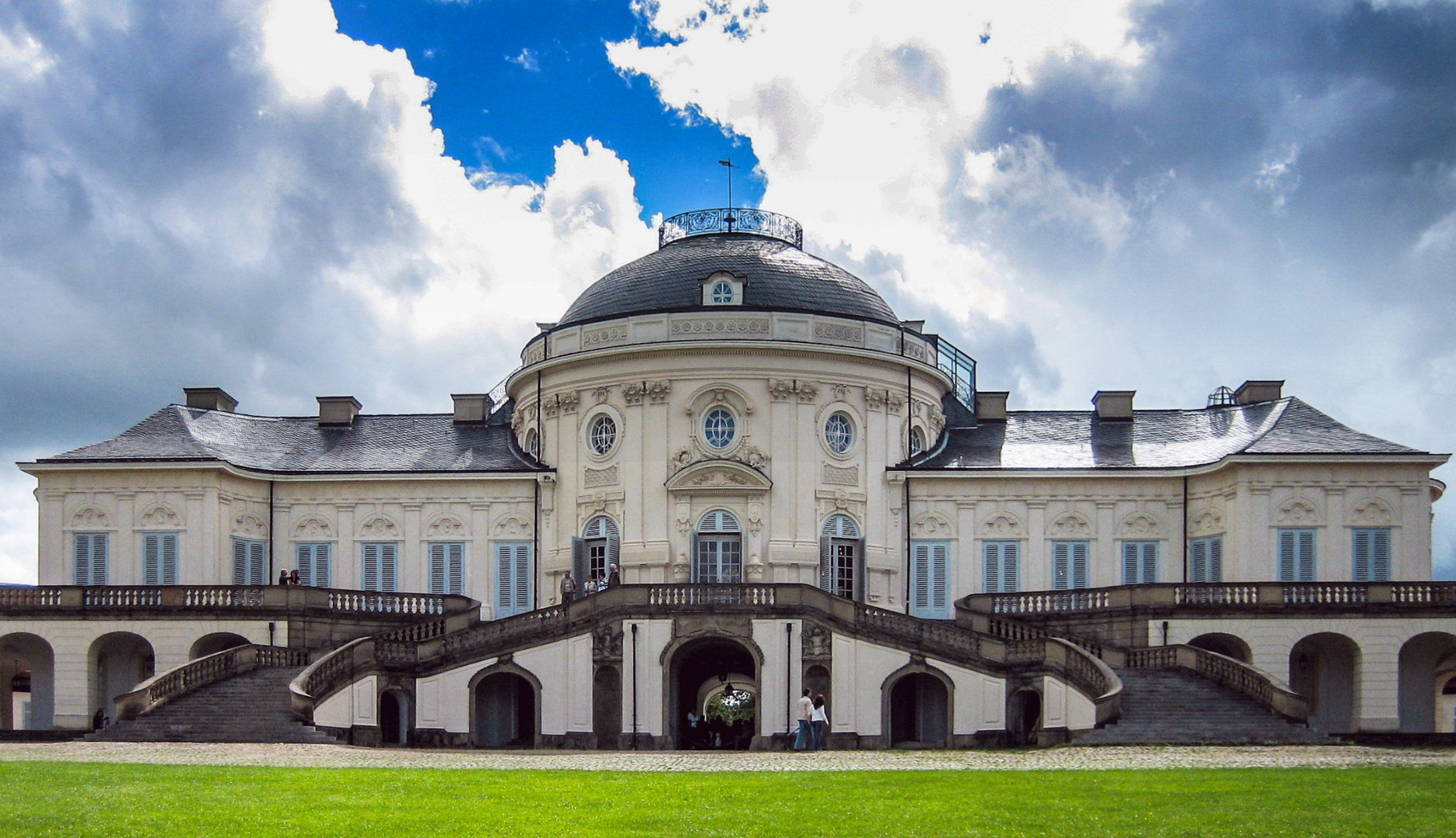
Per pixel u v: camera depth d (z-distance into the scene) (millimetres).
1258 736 39188
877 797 25891
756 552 53156
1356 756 34594
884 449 55844
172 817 22969
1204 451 56688
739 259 56781
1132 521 56156
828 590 53719
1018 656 47062
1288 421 55562
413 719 48000
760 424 54094
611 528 54562
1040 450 57969
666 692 47938
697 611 48125
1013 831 22172
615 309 56031
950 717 47688
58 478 55844
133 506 55531
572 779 28938
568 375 56344
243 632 50375
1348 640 49906
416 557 57219
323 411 61531
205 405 61844
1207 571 55156
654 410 54344
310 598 50812
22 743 42281
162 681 43219
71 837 21281
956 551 56094
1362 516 53062
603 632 48500
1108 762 33281
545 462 57000
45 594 51156
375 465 58344
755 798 25703
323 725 44125
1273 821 22844
